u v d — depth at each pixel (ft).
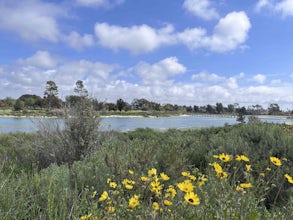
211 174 9.95
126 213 7.06
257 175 13.03
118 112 385.91
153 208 6.45
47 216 7.42
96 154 17.48
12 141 28.53
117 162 12.87
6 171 13.96
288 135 18.89
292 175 12.64
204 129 39.27
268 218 7.05
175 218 6.25
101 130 21.88
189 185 6.35
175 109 524.93
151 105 485.15
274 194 11.68
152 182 8.07
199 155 18.33
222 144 19.11
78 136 20.13
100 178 11.74
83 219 6.66
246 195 7.05
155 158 14.82
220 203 6.47
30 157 19.49
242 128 23.79
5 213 6.98
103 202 8.00
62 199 7.76
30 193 8.64
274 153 16.74
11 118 219.82
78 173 12.41
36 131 21.74
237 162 12.36
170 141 24.54
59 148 19.95
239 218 6.18
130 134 36.94
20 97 325.21
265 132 20.31
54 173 11.98
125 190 9.11
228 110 507.71
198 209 6.81
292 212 7.09
